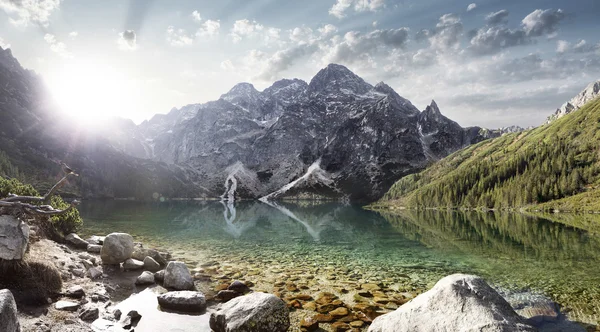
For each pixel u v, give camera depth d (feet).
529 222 270.87
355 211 551.18
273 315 42.09
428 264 92.02
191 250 102.58
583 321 48.16
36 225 71.46
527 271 83.66
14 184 77.97
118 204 485.56
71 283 52.42
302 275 73.15
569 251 115.75
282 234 167.22
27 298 41.24
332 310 50.42
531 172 626.23
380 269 83.61
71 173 43.14
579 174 565.53
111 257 69.46
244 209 564.71
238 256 94.94
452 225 242.78
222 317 41.11
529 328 32.86
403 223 268.00
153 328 41.55
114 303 49.55
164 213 312.50
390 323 38.58
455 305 36.37
